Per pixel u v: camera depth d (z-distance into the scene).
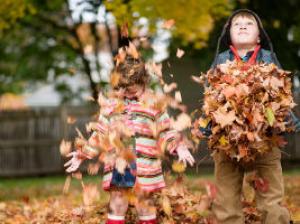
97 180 13.80
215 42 14.17
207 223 4.78
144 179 4.38
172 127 4.44
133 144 4.41
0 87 24.39
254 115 4.02
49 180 15.27
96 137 4.49
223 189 4.39
